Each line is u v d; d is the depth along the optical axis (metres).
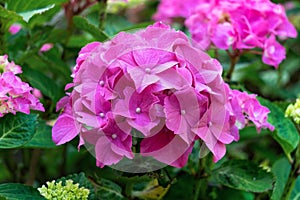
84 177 0.77
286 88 1.35
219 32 0.88
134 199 0.82
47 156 1.05
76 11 0.96
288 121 0.87
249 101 0.76
